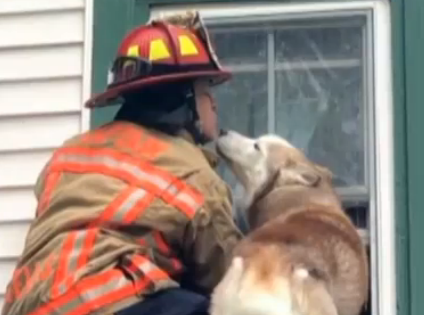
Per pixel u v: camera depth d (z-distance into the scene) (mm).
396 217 4488
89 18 4918
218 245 3840
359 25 4723
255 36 4816
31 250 3754
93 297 3596
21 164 4910
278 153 4652
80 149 3891
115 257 3656
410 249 4449
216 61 4070
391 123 4570
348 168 4672
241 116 4809
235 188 4891
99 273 3629
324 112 4742
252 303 3691
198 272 3885
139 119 3982
